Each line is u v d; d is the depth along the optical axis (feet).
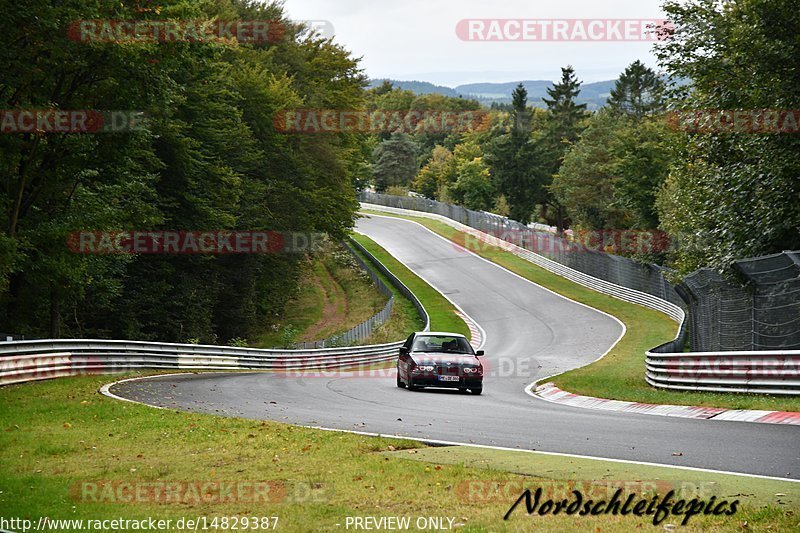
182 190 157.89
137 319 161.17
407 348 88.74
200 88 160.66
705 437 47.34
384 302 245.65
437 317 223.71
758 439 46.16
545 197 455.22
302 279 272.10
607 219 350.64
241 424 52.06
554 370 136.77
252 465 38.83
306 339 202.28
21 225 111.45
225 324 194.29
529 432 50.39
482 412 62.90
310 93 237.66
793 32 82.94
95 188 126.62
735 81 87.30
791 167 83.41
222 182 164.55
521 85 537.65
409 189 569.23
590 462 38.91
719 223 92.53
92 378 87.66
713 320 100.12
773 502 29.96
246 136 182.29
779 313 77.36
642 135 266.16
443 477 35.40
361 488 33.63
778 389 67.26
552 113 534.37
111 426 51.72
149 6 99.30
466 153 519.60
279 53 237.04
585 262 277.03
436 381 82.84
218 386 84.58
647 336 186.39
